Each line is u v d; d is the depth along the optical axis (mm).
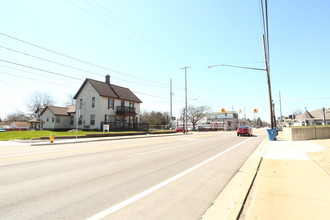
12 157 9047
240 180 5711
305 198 3908
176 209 3750
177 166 7359
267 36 10625
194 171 6648
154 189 4809
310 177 5352
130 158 8898
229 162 8273
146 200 4141
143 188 4863
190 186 5098
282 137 23234
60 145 15039
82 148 12695
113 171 6480
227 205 3996
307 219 3092
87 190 4672
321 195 4043
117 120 35438
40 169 6672
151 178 5727
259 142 17828
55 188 4777
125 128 33719
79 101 35812
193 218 3410
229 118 81438
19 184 5055
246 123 114750
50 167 6980
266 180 5203
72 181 5344
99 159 8594
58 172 6285
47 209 3646
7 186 4895
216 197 4398
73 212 3535
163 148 12734
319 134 17438
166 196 4387
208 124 68375
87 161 8117
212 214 3584
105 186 4969
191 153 10648
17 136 21609
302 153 9586
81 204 3881
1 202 3941
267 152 10547
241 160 8750
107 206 3807
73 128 37625
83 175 5957
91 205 3840
